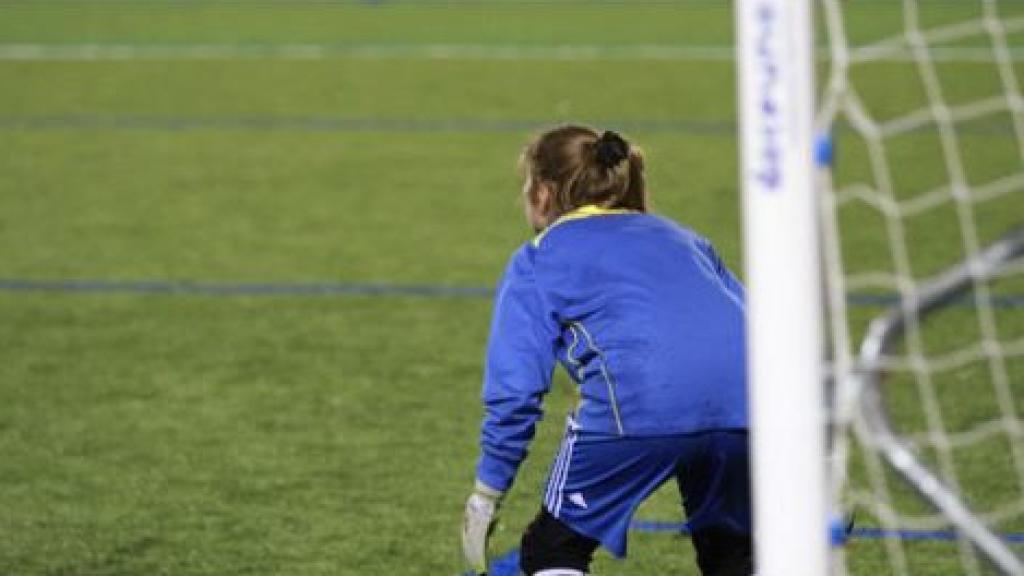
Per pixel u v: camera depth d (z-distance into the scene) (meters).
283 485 18.75
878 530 16.97
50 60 56.84
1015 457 19.23
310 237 31.53
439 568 16.33
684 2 72.62
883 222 31.75
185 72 54.00
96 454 19.83
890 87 47.66
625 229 12.80
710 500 12.57
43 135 43.00
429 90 49.84
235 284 28.14
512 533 17.31
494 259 29.72
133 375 23.05
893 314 8.55
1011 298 26.08
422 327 25.39
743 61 8.74
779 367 8.77
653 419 12.26
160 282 28.28
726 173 37.06
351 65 55.19
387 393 22.14
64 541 17.11
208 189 36.12
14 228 32.34
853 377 8.60
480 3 73.44
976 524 8.00
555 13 69.56
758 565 9.01
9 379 22.89
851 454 18.52
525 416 12.43
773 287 8.76
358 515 17.78
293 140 42.09
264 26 66.06
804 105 8.70
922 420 20.64
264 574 16.22
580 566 12.68
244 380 22.80
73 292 27.62
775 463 8.83
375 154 40.12
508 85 50.72
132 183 36.81
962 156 37.94
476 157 39.53
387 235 31.66
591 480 12.52
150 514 17.89
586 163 12.98
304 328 25.42
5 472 19.23
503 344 12.52
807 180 8.73
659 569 16.20
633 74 52.44
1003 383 22.06
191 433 20.61
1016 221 31.70
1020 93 46.12
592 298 12.52
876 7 66.25
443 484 18.70
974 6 65.25
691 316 12.43
